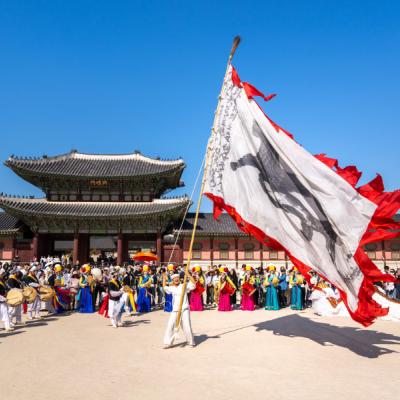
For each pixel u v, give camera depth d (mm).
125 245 53250
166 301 23656
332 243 11656
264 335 15352
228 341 14078
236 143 13812
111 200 53688
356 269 11031
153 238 55031
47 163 54219
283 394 8242
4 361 11156
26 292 18609
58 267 23750
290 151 12359
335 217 11438
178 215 52219
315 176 11953
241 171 13531
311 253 11938
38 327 17469
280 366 10539
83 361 11117
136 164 56219
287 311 23938
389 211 11219
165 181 56312
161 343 13703
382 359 11367
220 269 24578
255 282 26828
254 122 13391
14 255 50344
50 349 12758
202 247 52844
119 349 12711
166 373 9852
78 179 52250
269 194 12906
